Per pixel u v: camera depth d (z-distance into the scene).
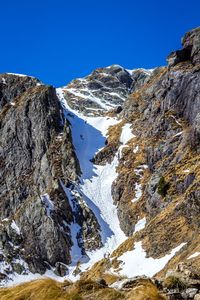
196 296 14.93
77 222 103.25
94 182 116.62
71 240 98.06
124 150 123.00
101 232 100.44
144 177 109.81
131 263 71.69
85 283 15.48
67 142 124.75
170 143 104.62
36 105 137.62
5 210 117.38
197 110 105.31
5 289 15.61
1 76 157.88
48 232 96.81
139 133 126.44
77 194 109.19
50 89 140.88
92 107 172.88
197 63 114.62
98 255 94.50
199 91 107.00
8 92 152.12
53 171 116.81
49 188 110.19
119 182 112.88
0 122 142.62
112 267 74.12
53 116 134.25
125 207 104.38
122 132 133.00
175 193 86.19
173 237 70.69
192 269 16.56
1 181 128.88
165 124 112.94
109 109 170.62
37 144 130.88
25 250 94.62
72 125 142.75
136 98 144.62
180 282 15.65
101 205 109.31
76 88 197.75
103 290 15.04
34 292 14.93
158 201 90.00
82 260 94.00
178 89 114.19
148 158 112.12
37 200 102.25
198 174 81.12
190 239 66.06
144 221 96.06
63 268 91.88
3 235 96.25
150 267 66.38
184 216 73.19
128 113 141.75
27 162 129.62
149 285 15.30
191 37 119.50
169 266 60.19
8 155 134.00
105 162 124.56
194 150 94.75
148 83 146.62
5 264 89.38
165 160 100.31
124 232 100.38
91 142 134.75
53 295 14.74
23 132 135.25
